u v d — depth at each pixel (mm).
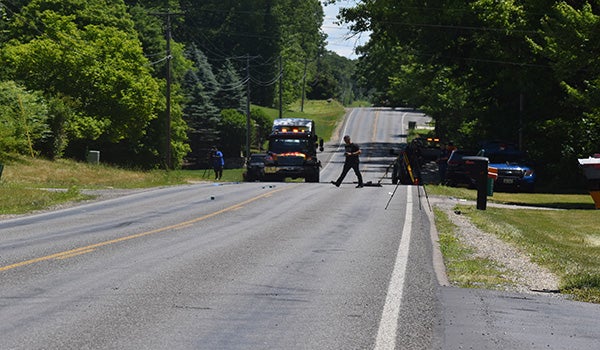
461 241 25188
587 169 20359
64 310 13719
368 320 13328
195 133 157750
